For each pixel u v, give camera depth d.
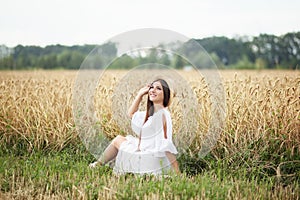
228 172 5.45
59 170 5.27
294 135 5.99
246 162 5.57
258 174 5.34
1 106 7.15
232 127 6.16
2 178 4.96
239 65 34.09
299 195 4.73
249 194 4.66
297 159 5.62
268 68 34.62
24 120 6.76
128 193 4.43
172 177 4.89
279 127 6.14
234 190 4.72
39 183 4.83
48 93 7.64
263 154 5.70
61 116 6.94
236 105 6.41
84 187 4.60
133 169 5.32
